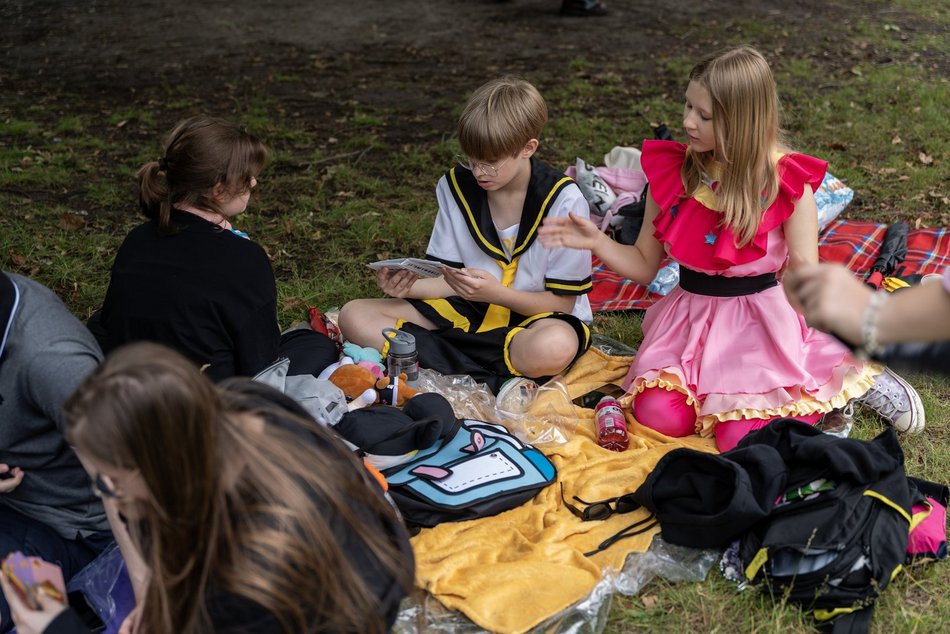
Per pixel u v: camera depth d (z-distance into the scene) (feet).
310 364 11.93
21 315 7.57
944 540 9.30
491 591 8.73
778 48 32.07
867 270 15.26
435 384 11.79
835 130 23.29
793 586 8.73
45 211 18.90
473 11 38.14
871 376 11.30
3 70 30.76
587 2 36.73
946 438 11.61
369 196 19.79
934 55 31.12
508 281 12.71
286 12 38.52
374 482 6.92
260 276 9.76
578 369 12.80
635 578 9.30
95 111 26.30
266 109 26.09
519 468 10.38
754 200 10.58
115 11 39.01
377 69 30.45
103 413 5.10
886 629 8.69
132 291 9.56
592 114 25.44
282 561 5.43
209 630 5.55
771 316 11.30
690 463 9.60
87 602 8.21
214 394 5.39
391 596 6.02
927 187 19.39
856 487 9.00
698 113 10.44
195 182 9.58
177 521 5.34
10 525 8.32
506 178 11.88
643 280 11.85
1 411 7.77
